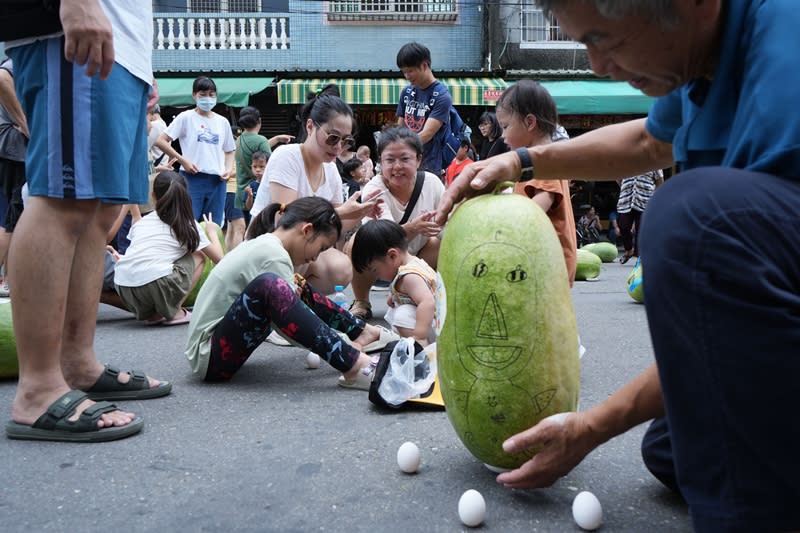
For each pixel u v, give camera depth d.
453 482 1.83
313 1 13.48
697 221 1.10
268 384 2.95
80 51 2.00
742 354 1.06
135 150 2.48
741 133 1.18
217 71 13.29
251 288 2.82
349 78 13.38
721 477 1.11
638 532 1.54
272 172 4.47
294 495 1.75
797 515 1.09
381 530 1.56
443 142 5.89
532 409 1.69
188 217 4.54
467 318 1.70
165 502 1.72
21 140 4.90
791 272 1.08
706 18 1.15
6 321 2.95
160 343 3.87
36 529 1.58
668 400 1.17
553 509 1.67
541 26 13.41
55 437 2.18
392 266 3.65
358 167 8.16
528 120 3.21
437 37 13.75
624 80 1.28
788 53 1.11
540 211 1.79
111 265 4.67
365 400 2.66
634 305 5.21
